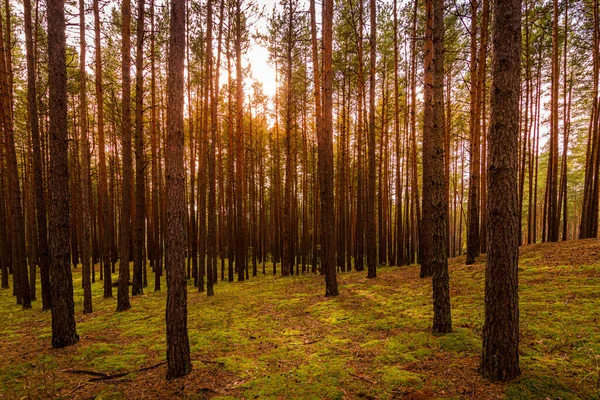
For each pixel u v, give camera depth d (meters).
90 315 10.12
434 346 5.54
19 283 12.23
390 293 10.16
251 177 23.42
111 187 21.03
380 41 17.30
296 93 19.86
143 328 8.27
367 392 4.34
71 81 15.60
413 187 17.33
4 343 7.47
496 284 4.21
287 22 17.38
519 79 4.18
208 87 15.45
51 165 6.92
